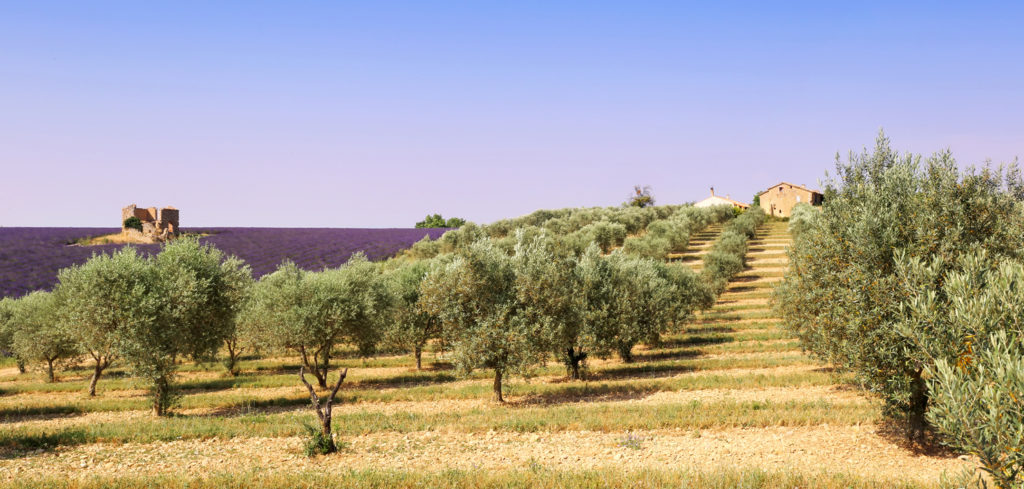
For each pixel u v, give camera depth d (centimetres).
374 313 3116
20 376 3497
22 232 9100
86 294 2308
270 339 2895
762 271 6531
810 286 1867
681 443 1739
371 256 7781
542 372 3169
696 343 3781
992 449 833
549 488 1313
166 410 2358
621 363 3347
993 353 873
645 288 3528
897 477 1400
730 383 2534
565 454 1655
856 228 1543
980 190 1531
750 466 1476
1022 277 1002
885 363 1477
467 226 8162
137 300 2305
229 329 2675
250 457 1669
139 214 9025
